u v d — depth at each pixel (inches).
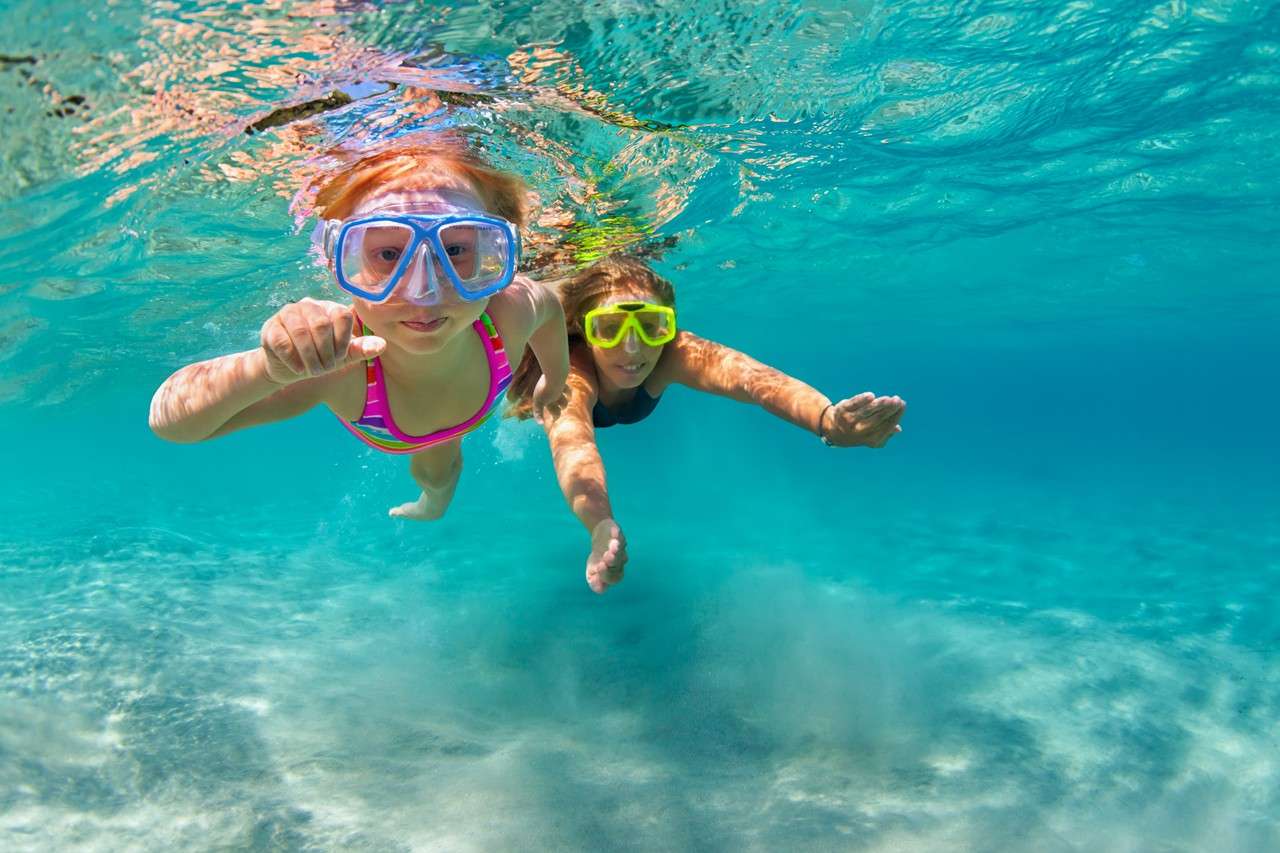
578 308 55.0
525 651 68.7
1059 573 104.0
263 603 85.0
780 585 93.3
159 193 62.1
